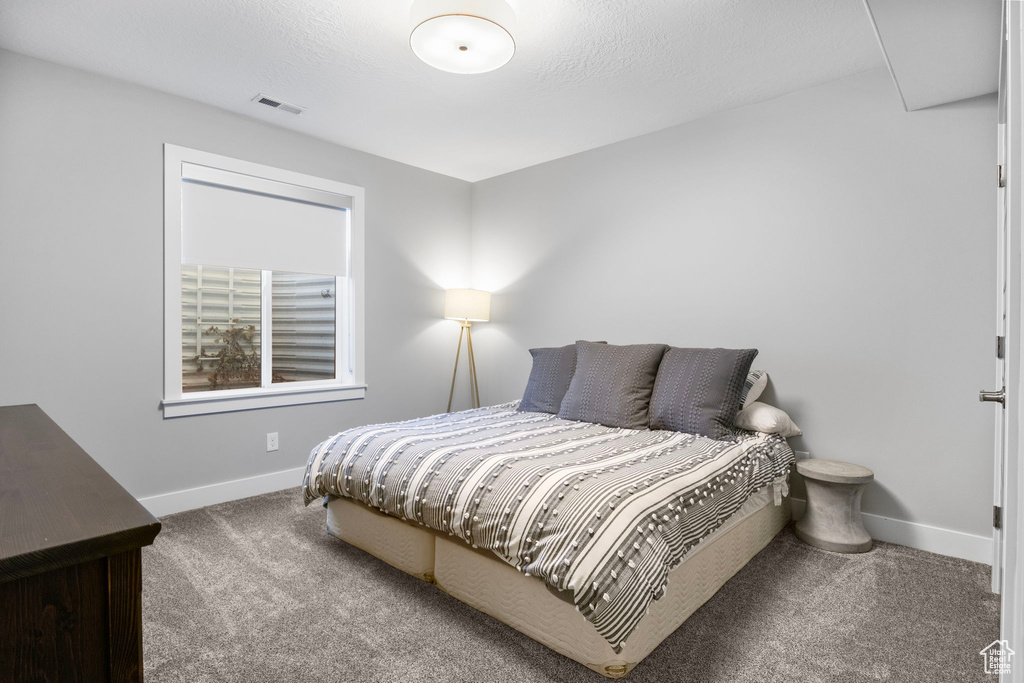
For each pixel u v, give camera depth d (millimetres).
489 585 1856
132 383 2789
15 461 966
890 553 2447
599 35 2279
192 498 3010
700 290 3207
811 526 2576
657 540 1582
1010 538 831
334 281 3854
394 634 1775
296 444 3477
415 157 3912
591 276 3744
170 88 2816
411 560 2166
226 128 3092
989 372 2328
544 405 3203
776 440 2605
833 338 2734
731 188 3074
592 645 1556
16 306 2453
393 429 2576
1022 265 651
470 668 1596
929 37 1805
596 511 1583
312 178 3486
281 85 2775
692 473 1954
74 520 645
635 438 2467
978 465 2359
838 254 2711
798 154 2830
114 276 2721
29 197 2477
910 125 2502
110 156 2695
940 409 2447
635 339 3510
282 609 1932
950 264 2408
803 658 1643
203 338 3697
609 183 3635
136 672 628
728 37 2301
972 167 2352
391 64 2545
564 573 1487
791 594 2053
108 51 2438
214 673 1568
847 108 2674
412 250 4113
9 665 554
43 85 2504
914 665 1610
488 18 1912
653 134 3406
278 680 1541
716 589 2055
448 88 2799
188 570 2238
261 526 2750
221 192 3141
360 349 3797
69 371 2600
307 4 2064
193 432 3018
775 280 2918
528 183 4129
